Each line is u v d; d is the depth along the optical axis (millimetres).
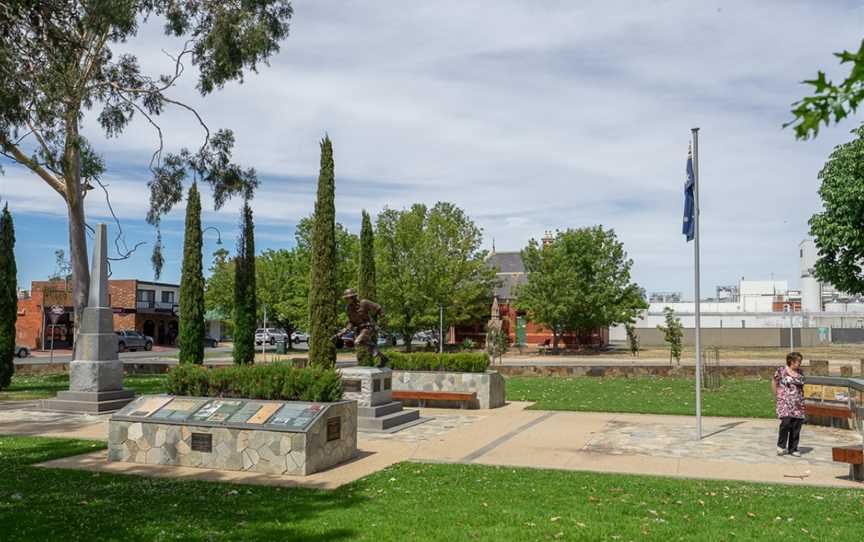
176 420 10805
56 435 14266
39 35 14047
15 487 9133
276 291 59812
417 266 50031
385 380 16234
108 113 22297
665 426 15438
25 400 21750
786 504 8227
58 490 8953
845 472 10438
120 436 11164
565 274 51250
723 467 10820
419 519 7469
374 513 7727
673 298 89188
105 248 19312
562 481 9586
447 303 50594
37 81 14266
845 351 54156
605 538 6770
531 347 58938
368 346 16641
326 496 8609
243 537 6785
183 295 31562
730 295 99250
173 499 8438
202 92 23781
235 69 23203
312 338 26109
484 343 57531
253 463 10281
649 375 29344
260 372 11500
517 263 68562
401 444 13047
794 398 11812
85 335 18859
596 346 60062
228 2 23406
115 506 8055
